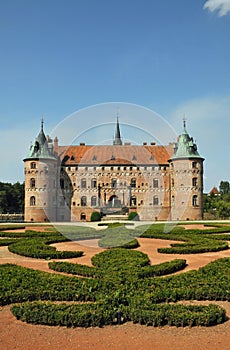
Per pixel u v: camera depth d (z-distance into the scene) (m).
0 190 95.69
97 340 8.31
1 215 62.97
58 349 7.93
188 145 64.62
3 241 23.19
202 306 9.70
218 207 69.94
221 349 7.90
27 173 62.56
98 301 10.27
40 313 9.19
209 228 33.59
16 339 8.37
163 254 19.39
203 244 21.55
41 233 27.48
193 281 12.40
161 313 9.12
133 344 8.14
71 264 15.10
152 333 8.68
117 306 9.87
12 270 13.87
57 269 14.80
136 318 9.21
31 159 62.22
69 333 8.68
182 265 15.74
